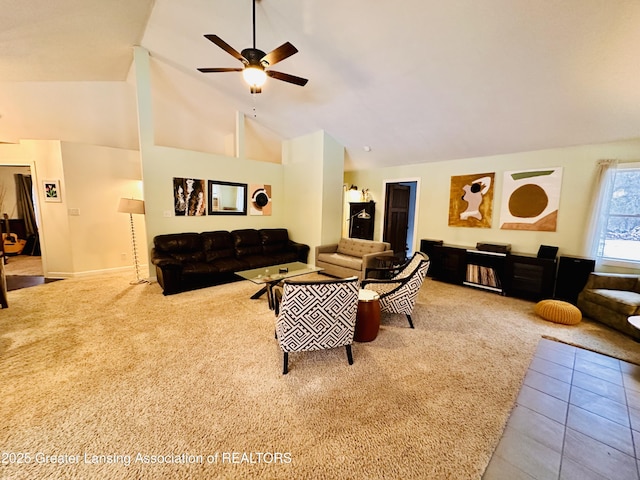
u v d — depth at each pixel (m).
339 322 2.07
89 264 4.70
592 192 3.52
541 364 2.27
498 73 2.77
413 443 1.49
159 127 5.52
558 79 2.65
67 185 4.40
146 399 1.77
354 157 5.76
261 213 5.72
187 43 3.51
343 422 1.62
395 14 2.43
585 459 1.41
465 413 1.71
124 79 4.61
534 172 3.99
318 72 3.46
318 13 2.60
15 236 6.32
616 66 2.36
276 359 2.26
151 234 4.30
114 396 1.79
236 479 1.27
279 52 2.32
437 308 3.50
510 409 1.76
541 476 1.32
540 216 3.97
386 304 2.86
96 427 1.54
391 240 6.20
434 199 5.16
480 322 3.07
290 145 5.80
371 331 2.56
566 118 3.15
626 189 3.40
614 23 2.05
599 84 2.59
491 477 1.31
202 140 6.20
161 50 3.83
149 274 4.36
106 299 3.56
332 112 4.34
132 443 1.44
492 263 4.16
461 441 1.51
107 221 4.83
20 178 6.57
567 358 2.36
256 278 3.39
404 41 2.68
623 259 3.41
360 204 6.25
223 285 4.29
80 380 1.94
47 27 2.78
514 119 3.40
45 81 4.17
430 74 3.02
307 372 2.10
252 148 6.50
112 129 5.10
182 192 4.58
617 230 3.47
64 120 4.75
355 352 2.41
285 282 1.87
